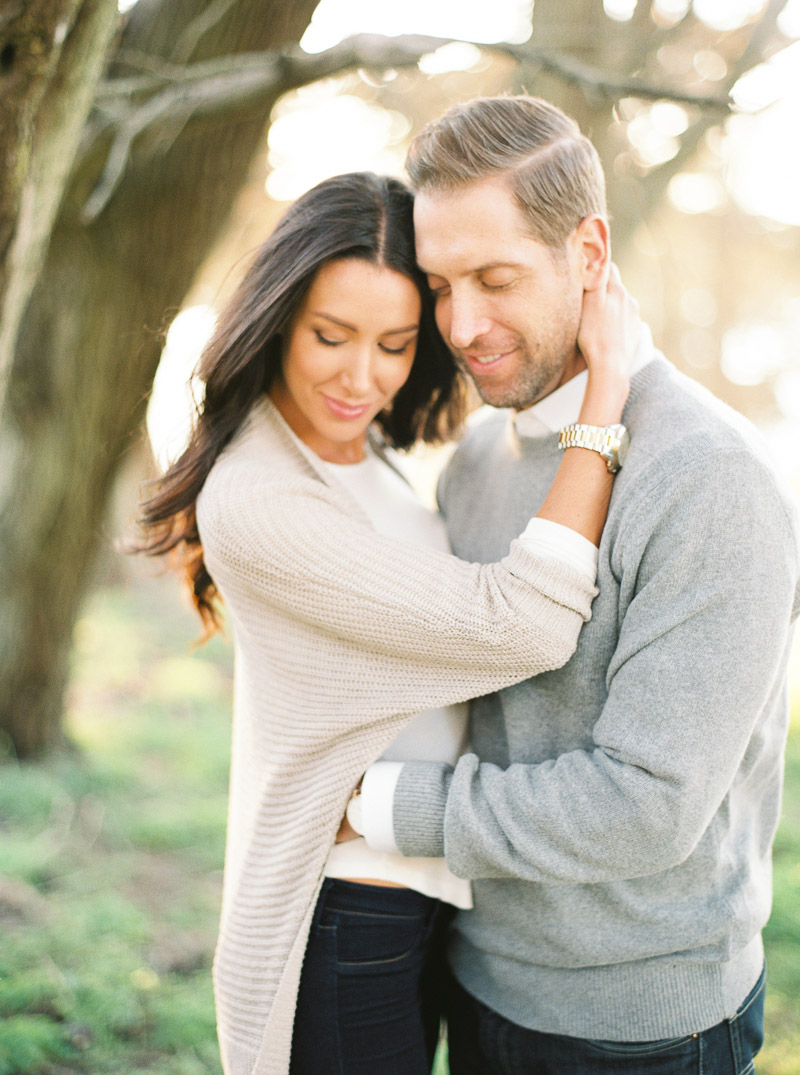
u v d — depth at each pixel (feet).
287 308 4.60
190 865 11.91
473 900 4.63
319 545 4.28
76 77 4.18
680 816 3.67
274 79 7.56
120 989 8.61
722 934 4.13
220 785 14.96
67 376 12.37
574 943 4.23
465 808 4.03
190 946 9.76
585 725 4.27
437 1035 5.14
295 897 4.40
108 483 13.46
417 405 5.76
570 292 4.41
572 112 11.39
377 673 4.31
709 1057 4.19
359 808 4.31
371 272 4.53
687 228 23.13
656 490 3.89
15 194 4.09
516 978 4.46
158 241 10.95
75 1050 7.80
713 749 3.67
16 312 4.55
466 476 5.41
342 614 4.22
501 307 4.33
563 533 4.06
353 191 4.59
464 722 4.85
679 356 23.57
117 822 12.80
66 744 14.99
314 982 4.47
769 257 25.49
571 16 11.91
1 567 13.69
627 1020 4.20
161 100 7.28
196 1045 8.04
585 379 4.58
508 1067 4.52
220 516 4.41
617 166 12.39
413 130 15.76
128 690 20.51
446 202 4.25
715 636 3.67
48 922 9.68
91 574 14.35
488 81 13.05
